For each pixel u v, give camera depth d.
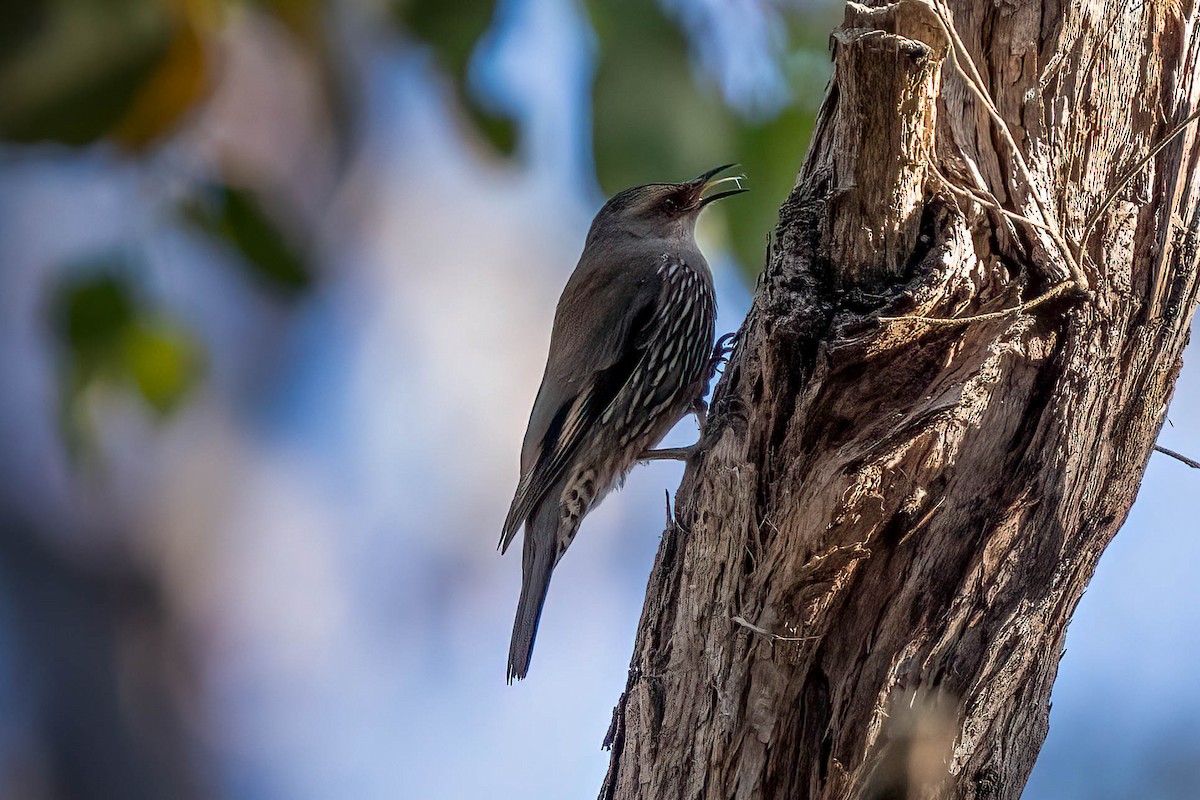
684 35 7.37
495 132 7.79
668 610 7.57
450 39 7.42
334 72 8.35
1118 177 6.89
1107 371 6.77
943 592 6.69
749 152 8.30
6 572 16.59
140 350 7.76
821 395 6.67
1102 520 7.04
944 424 6.46
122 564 17.11
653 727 7.39
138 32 6.27
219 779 17.09
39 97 6.16
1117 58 6.87
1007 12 6.87
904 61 6.09
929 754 6.76
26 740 16.25
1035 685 7.09
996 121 6.62
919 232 6.69
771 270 7.02
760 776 6.94
